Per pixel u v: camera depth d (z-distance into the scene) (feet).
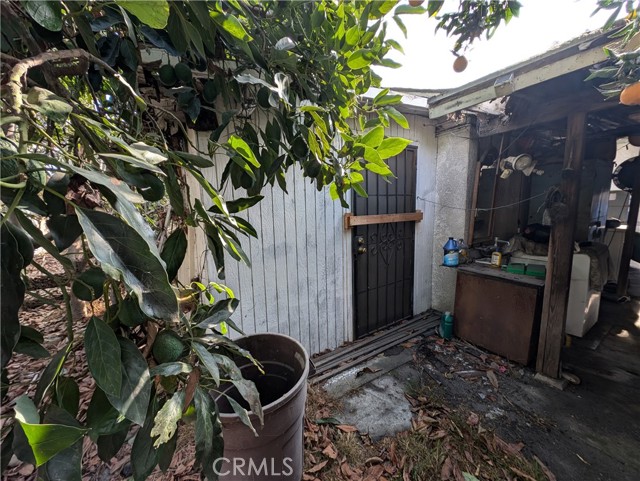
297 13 3.35
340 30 3.29
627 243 12.70
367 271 9.66
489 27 5.21
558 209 6.89
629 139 9.57
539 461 5.02
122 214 1.37
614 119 8.15
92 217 1.36
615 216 17.95
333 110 3.78
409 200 10.41
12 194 1.37
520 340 8.00
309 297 8.36
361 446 5.38
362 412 6.28
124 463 4.89
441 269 11.23
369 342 9.37
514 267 8.73
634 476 4.75
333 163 3.58
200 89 4.48
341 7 3.22
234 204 3.05
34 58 1.50
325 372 7.79
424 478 4.73
